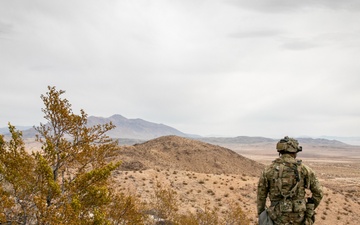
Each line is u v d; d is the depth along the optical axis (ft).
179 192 121.29
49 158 28.81
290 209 15.85
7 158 26.71
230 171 302.04
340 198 146.00
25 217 25.49
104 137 31.24
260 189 17.15
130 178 123.13
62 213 25.53
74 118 29.84
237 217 86.48
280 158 17.10
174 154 303.68
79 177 28.50
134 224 38.60
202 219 78.13
